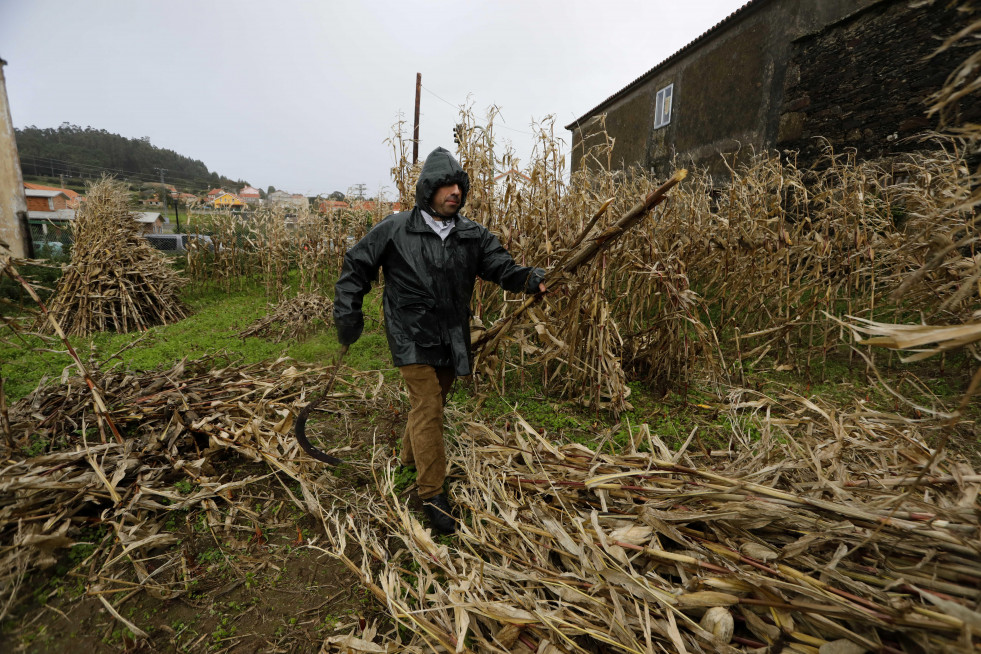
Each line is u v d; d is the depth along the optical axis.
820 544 1.51
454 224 2.31
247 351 4.89
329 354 4.80
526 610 1.62
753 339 4.74
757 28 9.49
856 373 4.04
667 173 12.77
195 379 3.41
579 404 3.68
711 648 1.43
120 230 6.62
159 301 6.67
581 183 4.24
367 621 1.77
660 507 1.88
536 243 3.99
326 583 1.97
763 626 1.44
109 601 1.84
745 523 1.65
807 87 8.25
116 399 3.08
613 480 2.15
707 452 2.62
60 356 4.64
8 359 4.52
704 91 11.19
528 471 2.46
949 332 1.16
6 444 2.34
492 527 2.07
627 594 1.60
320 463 2.75
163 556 2.07
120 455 2.46
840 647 1.33
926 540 1.43
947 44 1.21
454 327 2.29
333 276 9.05
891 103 6.77
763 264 4.29
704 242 4.55
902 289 1.55
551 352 3.57
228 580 1.97
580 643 1.56
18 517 2.01
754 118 9.56
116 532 2.11
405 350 2.21
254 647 1.68
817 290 3.97
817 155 8.04
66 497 2.18
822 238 4.19
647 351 4.04
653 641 1.49
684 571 1.63
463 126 4.21
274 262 8.77
